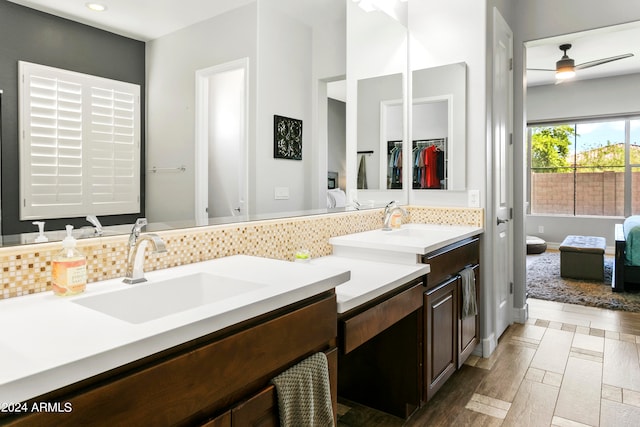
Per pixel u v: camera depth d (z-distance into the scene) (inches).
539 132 297.0
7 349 27.3
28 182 44.9
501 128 122.3
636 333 124.0
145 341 29.1
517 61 133.5
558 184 292.5
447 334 85.5
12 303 39.3
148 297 47.2
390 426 77.0
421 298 73.7
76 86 49.1
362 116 102.8
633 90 248.8
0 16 42.6
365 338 56.3
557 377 95.8
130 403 28.4
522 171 134.2
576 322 134.7
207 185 65.7
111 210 52.8
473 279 98.0
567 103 270.8
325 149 92.1
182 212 61.7
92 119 50.8
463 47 110.9
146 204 56.9
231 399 36.7
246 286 47.7
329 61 91.8
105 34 51.8
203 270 53.8
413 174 121.3
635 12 114.4
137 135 55.6
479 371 99.5
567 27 124.9
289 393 40.8
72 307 37.6
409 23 119.3
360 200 104.0
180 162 61.4
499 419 78.6
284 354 41.4
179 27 60.6
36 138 45.5
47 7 46.4
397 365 79.4
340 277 50.4
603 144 276.2
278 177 80.0
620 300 157.8
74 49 48.9
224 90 68.4
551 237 291.0
